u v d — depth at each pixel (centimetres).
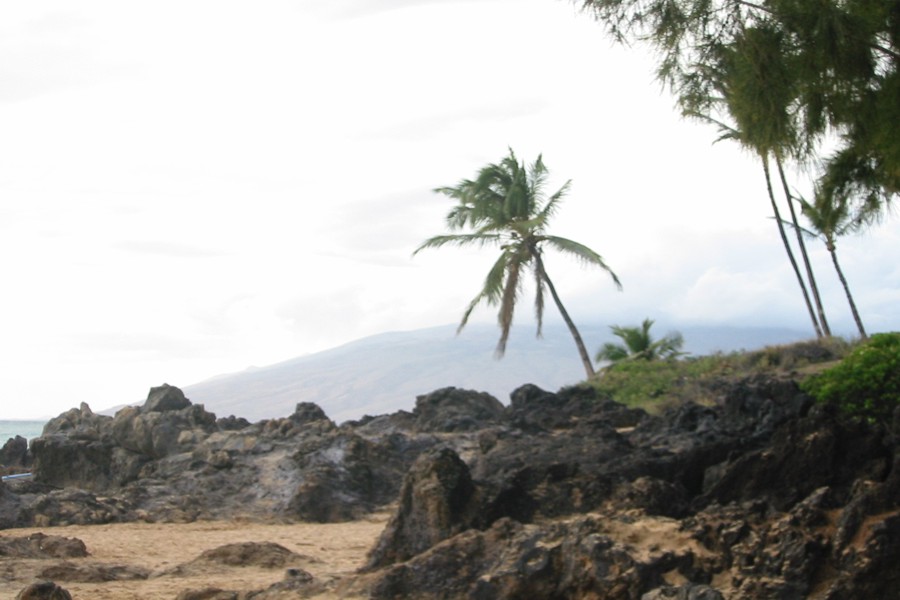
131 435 3350
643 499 1463
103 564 1739
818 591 1102
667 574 1162
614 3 1836
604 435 2328
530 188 5297
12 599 1487
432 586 1266
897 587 1079
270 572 1684
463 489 1545
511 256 5200
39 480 3425
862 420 1562
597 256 5128
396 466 2883
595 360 5138
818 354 3622
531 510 1620
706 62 1867
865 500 1138
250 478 2839
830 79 1825
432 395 3522
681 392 3644
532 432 2898
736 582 1127
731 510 1241
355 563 1756
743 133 1895
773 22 1808
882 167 2436
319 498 2658
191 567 1711
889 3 1809
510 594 1209
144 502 2706
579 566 1195
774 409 2055
